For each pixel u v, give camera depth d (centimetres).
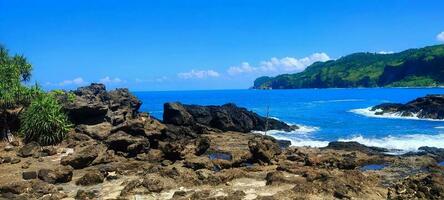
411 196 2073
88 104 3906
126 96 5253
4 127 3566
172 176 2441
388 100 13300
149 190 2234
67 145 3428
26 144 3350
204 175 2433
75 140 3531
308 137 4853
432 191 2081
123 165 2941
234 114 5284
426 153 3616
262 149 3089
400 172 2831
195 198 2106
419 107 7344
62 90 4259
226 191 2238
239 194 2170
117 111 4266
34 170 2725
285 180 2422
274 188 2317
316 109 9475
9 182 2436
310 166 2920
